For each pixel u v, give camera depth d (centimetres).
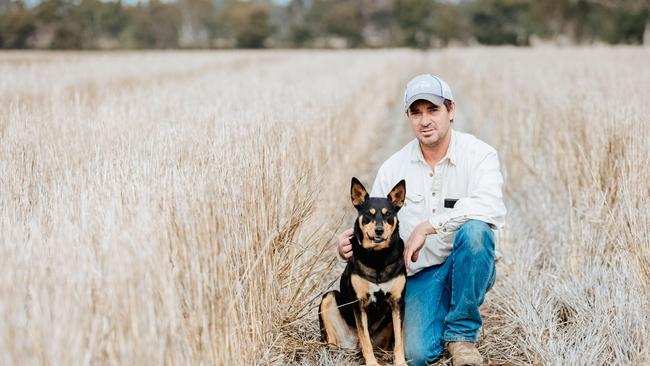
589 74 1379
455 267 409
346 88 1215
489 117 1272
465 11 8562
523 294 499
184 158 452
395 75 2734
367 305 407
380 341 441
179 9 10300
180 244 317
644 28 4956
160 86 1335
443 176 437
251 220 411
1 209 389
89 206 337
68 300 250
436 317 428
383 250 392
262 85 1217
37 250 279
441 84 421
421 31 7862
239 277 395
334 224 670
